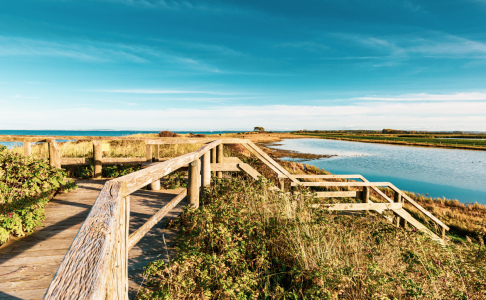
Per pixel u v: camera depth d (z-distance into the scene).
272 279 2.69
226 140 6.38
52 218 3.63
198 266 2.30
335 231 3.96
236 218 3.29
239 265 2.57
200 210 3.32
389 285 2.49
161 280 2.04
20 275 2.28
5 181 3.73
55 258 2.58
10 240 2.94
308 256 2.86
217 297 2.13
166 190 5.46
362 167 24.70
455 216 9.83
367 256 3.27
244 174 7.61
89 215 1.14
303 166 17.33
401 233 4.27
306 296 2.40
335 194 7.62
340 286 2.36
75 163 6.42
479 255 3.74
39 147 9.37
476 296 2.72
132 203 4.43
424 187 16.52
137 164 6.97
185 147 11.26
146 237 3.16
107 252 0.93
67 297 0.71
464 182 18.08
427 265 3.11
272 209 4.05
